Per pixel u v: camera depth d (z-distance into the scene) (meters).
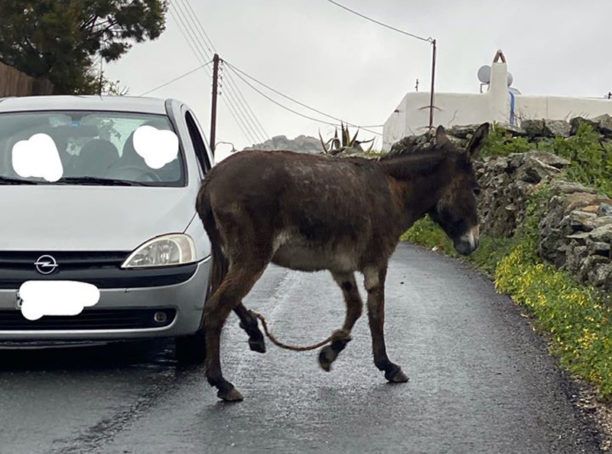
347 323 7.63
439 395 7.21
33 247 7.21
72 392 7.09
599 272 10.22
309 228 7.12
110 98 9.30
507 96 32.34
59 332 7.22
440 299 11.38
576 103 32.09
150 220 7.62
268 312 10.27
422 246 19.17
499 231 16.33
